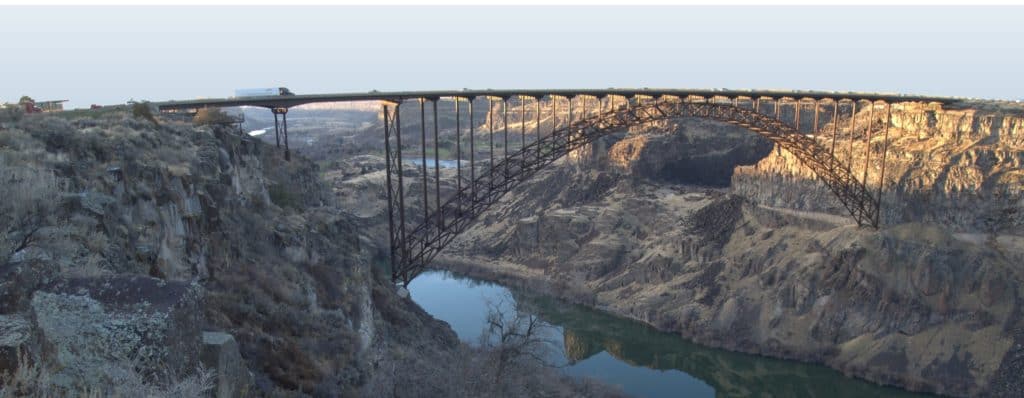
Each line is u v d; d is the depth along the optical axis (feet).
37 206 46.50
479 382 92.99
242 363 42.29
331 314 85.35
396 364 86.53
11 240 41.09
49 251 42.83
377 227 326.85
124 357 32.40
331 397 62.13
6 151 57.82
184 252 67.62
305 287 84.84
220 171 96.89
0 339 27.63
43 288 35.01
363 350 83.61
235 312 65.92
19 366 27.20
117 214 59.00
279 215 109.60
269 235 93.66
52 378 29.01
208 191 86.17
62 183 55.98
